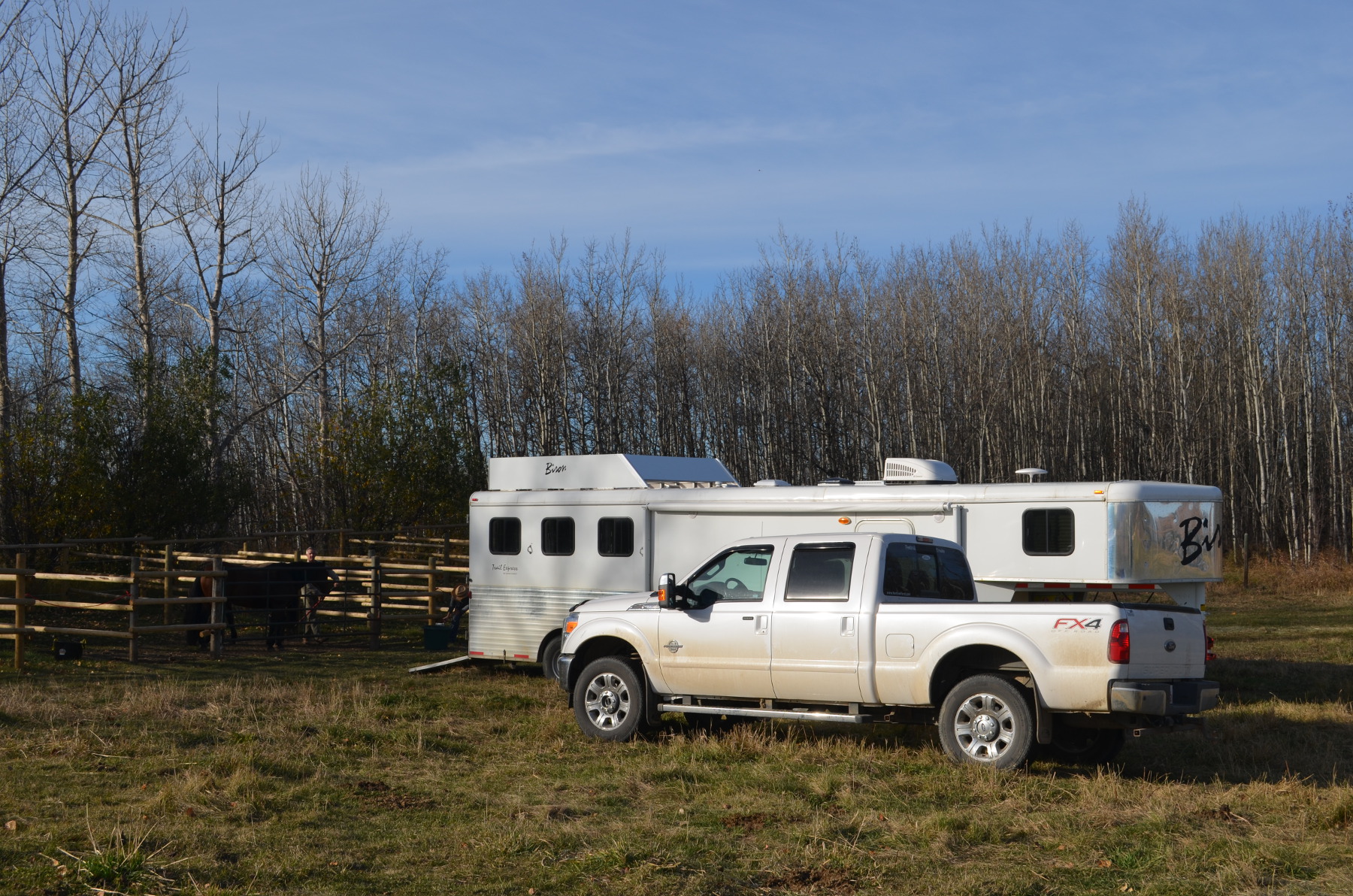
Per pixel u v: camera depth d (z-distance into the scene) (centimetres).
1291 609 2580
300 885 549
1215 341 4556
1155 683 777
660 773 814
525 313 4600
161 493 2373
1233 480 4159
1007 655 834
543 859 596
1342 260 4284
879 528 1260
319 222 3881
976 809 706
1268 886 554
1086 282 4644
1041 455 4203
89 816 670
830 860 589
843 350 4475
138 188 3092
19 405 3155
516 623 1427
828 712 898
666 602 946
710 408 4956
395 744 934
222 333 4297
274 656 1616
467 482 2897
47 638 1730
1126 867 586
